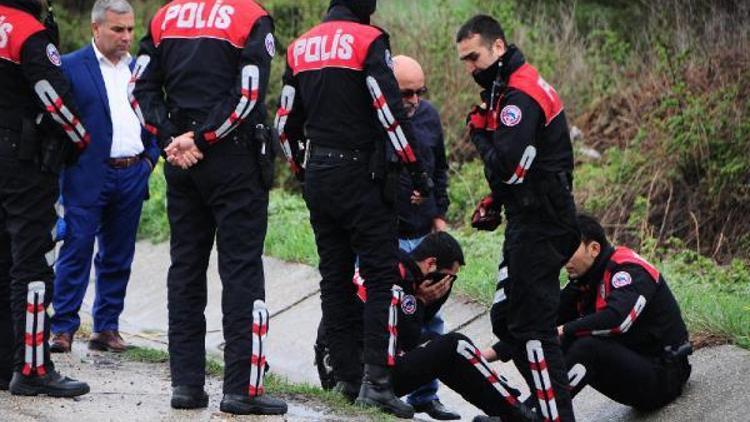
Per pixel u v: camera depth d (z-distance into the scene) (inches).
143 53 541.3
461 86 1141.7
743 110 970.7
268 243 947.3
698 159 967.6
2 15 535.8
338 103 556.4
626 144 1051.9
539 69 1150.3
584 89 1154.0
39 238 545.6
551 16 1246.9
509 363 697.0
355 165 558.6
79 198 693.3
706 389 598.2
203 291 548.4
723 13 1077.1
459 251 586.2
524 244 526.3
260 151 529.0
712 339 643.5
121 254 718.5
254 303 531.2
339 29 560.7
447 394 701.3
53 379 556.4
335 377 597.0
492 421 577.3
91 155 693.9
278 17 1254.9
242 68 514.6
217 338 821.2
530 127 512.1
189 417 528.7
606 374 577.3
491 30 527.8
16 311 546.0
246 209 528.7
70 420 518.9
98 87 696.4
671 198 968.3
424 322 611.5
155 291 919.0
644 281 579.8
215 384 639.8
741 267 842.8
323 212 574.2
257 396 534.6
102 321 719.1
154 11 1401.3
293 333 808.3
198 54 526.3
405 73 639.1
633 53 1147.3
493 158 518.0
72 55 698.2
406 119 548.4
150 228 1023.6
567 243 530.3
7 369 563.2
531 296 528.4
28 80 534.6
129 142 706.2
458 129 1133.1
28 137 538.6
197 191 537.6
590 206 989.8
